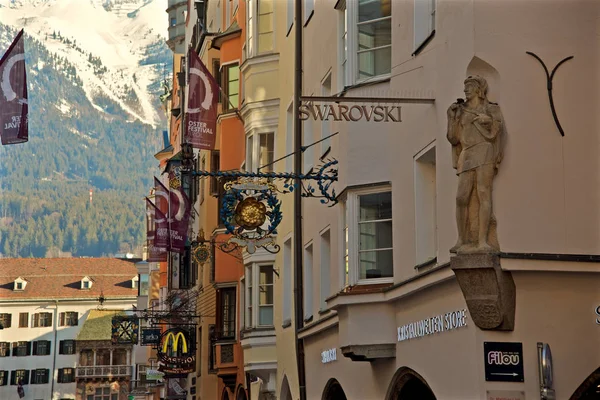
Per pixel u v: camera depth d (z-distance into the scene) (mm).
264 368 35188
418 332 19484
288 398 34719
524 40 16453
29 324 146125
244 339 35875
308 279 30656
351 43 23609
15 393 143125
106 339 142625
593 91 16281
